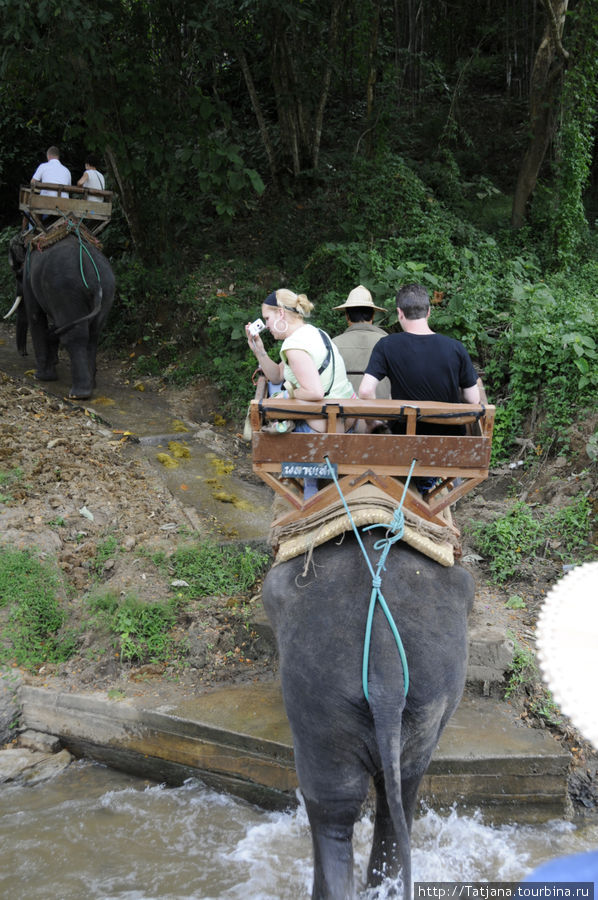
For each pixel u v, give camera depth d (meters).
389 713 2.82
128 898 3.74
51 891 3.78
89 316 8.50
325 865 2.96
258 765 4.44
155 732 4.67
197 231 12.75
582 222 13.10
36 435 7.68
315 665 2.94
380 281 9.20
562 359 7.21
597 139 16.47
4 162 16.00
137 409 9.02
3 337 11.80
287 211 12.93
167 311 11.05
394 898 3.24
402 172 12.42
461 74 16.58
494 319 8.47
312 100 13.78
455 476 3.37
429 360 3.60
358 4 13.41
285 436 3.35
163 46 11.25
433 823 4.23
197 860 4.02
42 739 4.93
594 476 6.45
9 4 8.54
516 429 7.43
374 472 3.38
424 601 3.08
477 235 12.24
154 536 6.29
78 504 6.54
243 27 13.17
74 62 9.84
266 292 10.70
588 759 4.57
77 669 5.18
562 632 1.66
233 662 5.22
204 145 10.16
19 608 5.40
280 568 3.42
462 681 3.12
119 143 10.38
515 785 4.31
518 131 17.16
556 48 12.44
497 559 5.96
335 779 2.96
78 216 8.70
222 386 9.48
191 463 7.71
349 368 4.88
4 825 4.26
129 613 5.39
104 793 4.60
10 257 9.53
